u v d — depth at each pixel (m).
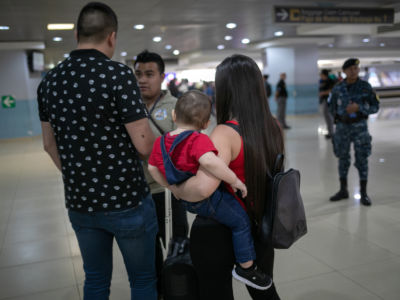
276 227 1.44
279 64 16.27
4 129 12.81
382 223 3.62
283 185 1.45
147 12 8.49
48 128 1.66
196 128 1.48
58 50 14.87
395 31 11.46
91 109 1.46
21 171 7.25
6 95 12.75
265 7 8.48
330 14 8.37
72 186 1.55
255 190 1.50
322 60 26.86
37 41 12.14
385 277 2.63
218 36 13.57
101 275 1.68
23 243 3.63
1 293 2.68
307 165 6.40
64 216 4.42
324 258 2.96
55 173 6.89
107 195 1.52
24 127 13.09
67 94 1.47
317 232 3.48
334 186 5.04
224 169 1.35
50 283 2.81
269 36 14.55
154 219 1.71
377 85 31.64
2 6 7.09
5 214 4.61
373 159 6.52
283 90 11.66
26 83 12.98
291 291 2.50
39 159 8.59
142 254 1.65
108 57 1.59
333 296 2.42
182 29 11.34
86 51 1.51
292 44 15.62
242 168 1.50
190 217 4.11
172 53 19.91
